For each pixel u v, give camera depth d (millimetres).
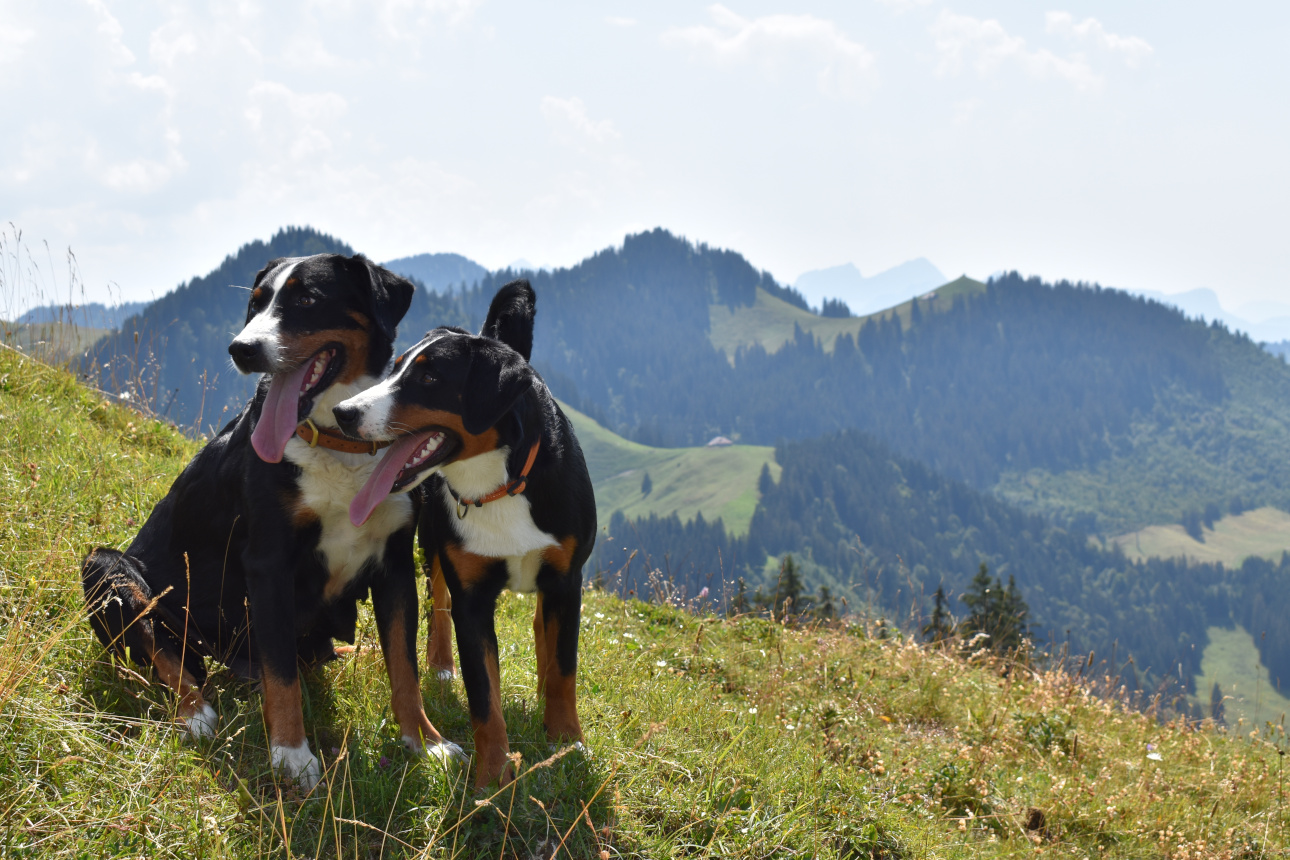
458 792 3146
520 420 3379
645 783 3486
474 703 3340
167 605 3613
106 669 3451
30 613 3545
